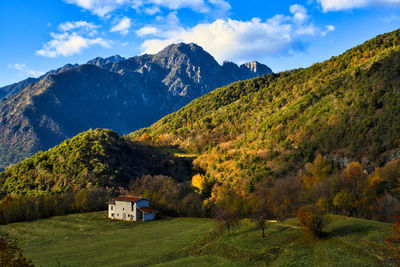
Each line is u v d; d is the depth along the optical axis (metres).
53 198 129.75
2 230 102.06
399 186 92.56
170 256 60.44
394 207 79.50
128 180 170.75
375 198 88.81
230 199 117.56
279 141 193.25
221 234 67.19
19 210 117.69
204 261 53.44
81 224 106.88
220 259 54.03
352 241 48.19
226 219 67.81
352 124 157.25
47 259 64.19
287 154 170.88
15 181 166.62
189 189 153.62
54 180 160.00
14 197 140.62
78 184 152.50
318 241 51.22
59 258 64.50
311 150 158.75
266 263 49.06
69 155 176.00
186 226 92.75
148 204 116.69
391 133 132.25
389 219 78.19
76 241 83.62
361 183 99.31
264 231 62.09
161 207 127.06
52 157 179.25
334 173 124.12
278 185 124.25
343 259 43.22
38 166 173.50
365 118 153.00
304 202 103.06
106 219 113.06
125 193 150.00
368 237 48.66
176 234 80.25
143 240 77.50
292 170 153.50
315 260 45.50
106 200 135.00
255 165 172.25
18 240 88.44
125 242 77.00
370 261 41.38
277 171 156.38
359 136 145.00
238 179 161.62
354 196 90.25
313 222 53.03
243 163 182.62
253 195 128.25
